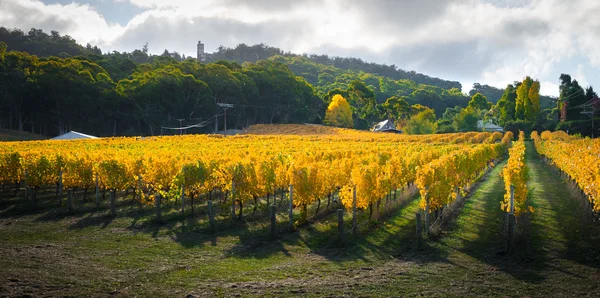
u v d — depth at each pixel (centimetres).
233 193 1599
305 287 923
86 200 1975
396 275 1012
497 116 13062
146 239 1343
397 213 1730
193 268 1061
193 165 1728
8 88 8094
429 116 10800
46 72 8356
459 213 1717
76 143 4522
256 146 4147
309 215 1716
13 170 2039
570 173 2258
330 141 5875
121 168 1873
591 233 1320
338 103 11088
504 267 1062
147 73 9144
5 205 1841
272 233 1373
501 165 3941
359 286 931
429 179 1448
